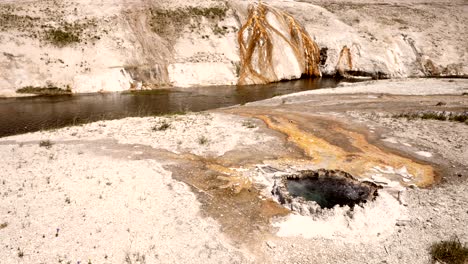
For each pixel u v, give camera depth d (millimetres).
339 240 8609
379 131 17312
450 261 7777
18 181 11508
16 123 22031
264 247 8367
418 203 10219
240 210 9938
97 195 10594
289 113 21828
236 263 7793
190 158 13789
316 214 9547
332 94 28797
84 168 12695
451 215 9562
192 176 12094
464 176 12062
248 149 14781
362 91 29516
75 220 9250
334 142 15727
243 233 8875
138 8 38969
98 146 15383
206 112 23062
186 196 10633
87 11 37375
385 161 13414
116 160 13562
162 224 9156
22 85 29984
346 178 11891
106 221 9234
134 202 10219
